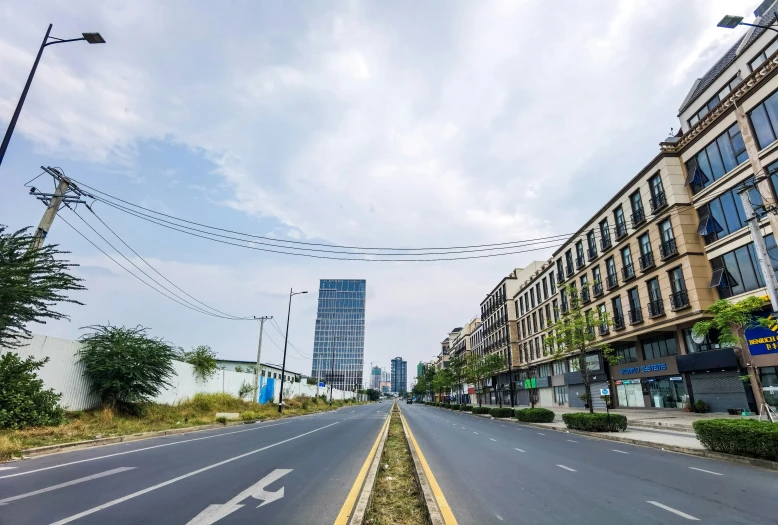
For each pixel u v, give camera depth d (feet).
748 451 32.65
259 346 121.80
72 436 44.14
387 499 20.08
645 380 93.35
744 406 66.49
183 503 19.47
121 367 61.31
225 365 176.55
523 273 192.44
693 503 20.48
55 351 55.88
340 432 58.03
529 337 166.81
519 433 60.85
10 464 30.53
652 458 35.50
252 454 35.60
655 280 87.30
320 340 472.03
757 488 23.76
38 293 43.21
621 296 99.60
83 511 18.02
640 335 93.97
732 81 78.43
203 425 67.05
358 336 471.62
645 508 19.56
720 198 72.90
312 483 24.09
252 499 20.33
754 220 40.06
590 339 72.08
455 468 30.32
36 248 44.65
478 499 21.15
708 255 75.41
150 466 29.48
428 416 115.03
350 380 454.40
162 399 80.94
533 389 161.38
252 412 89.97
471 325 279.08
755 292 65.21
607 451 40.16
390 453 36.09
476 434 58.65
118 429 52.37
